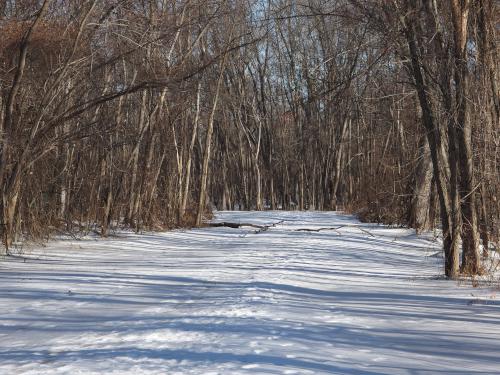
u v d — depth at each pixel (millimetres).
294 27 49906
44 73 19594
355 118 49219
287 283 12867
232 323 8672
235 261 17156
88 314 9570
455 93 14094
